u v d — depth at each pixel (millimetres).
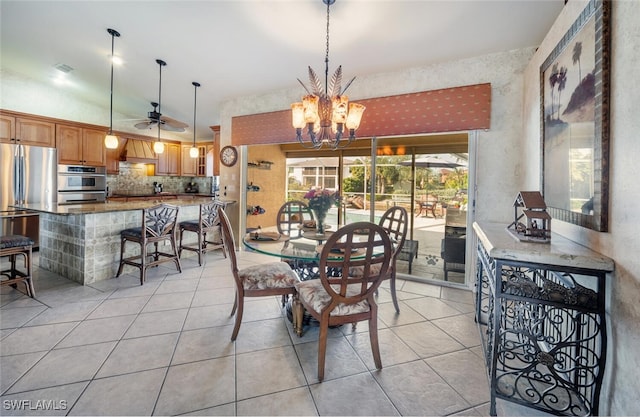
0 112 4328
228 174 5070
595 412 1324
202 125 6570
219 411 1476
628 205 1190
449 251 3479
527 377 1500
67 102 5344
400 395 1617
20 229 4477
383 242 1760
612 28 1311
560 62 1838
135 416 1429
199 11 2902
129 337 2143
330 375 1771
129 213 3662
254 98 4758
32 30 3578
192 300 2830
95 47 3822
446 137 3457
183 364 1842
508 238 1771
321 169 4812
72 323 2334
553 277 1933
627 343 1191
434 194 3553
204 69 4086
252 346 2062
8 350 1947
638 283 1129
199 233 4008
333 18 2771
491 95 3047
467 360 1941
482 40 2865
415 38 2934
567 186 1720
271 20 2908
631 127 1177
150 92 5023
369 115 3631
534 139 2516
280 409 1499
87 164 5406
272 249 2182
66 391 1582
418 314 2617
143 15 3074
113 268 3486
